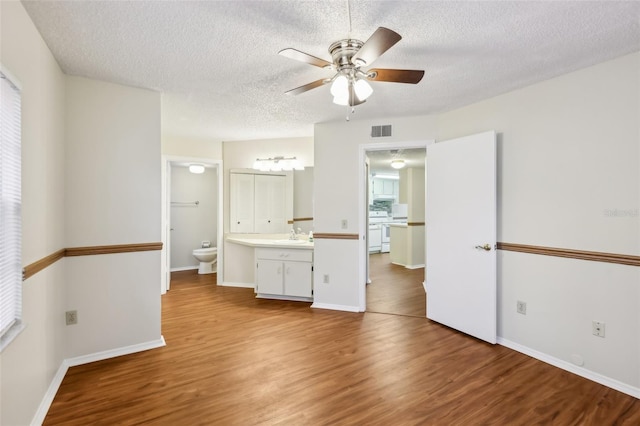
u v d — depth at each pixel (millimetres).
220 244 5145
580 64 2361
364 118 3797
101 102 2645
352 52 1979
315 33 1948
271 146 4992
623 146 2217
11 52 1538
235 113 3574
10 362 1537
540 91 2691
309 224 4910
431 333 3223
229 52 2188
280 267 4320
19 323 1614
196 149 4973
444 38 2008
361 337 3115
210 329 3312
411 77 2021
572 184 2482
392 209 9219
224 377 2375
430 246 3600
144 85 2760
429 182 3607
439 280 3492
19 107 1597
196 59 2287
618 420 1902
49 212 2125
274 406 2031
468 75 2566
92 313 2611
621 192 2225
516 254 2879
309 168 4887
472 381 2328
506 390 2215
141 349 2814
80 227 2555
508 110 2932
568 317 2498
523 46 2107
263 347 2889
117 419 1896
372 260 7512
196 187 6402
